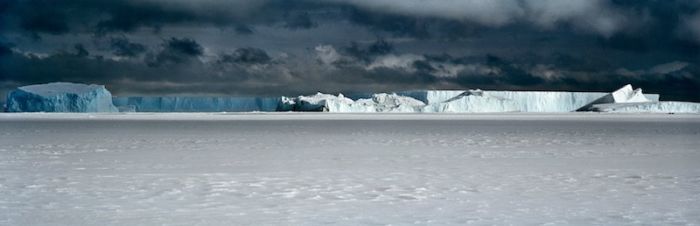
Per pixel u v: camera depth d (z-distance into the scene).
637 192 11.47
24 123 53.97
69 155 19.66
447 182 12.92
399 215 9.34
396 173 14.57
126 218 9.11
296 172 14.76
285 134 33.94
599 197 10.91
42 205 10.17
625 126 46.09
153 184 12.58
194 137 30.70
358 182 12.92
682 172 14.55
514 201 10.54
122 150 21.80
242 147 23.39
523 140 27.75
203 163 16.95
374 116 83.38
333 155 19.70
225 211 9.65
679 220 8.94
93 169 15.41
